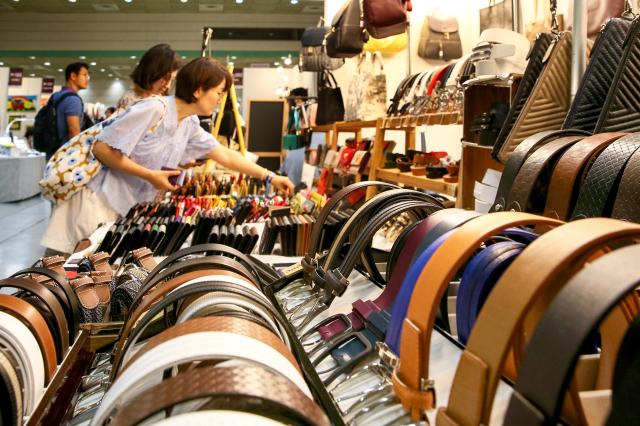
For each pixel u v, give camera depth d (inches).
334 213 47.1
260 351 15.1
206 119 178.7
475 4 143.6
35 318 24.7
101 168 83.7
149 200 89.4
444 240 18.3
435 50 143.2
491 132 63.5
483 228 16.3
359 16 122.0
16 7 537.6
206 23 562.9
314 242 33.7
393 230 60.7
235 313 18.4
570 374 11.2
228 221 67.1
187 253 29.2
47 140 200.7
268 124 244.7
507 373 19.0
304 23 571.5
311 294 31.9
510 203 27.5
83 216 82.4
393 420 17.0
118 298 36.0
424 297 16.3
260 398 12.0
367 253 35.8
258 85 295.0
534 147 28.9
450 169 85.0
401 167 107.7
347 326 24.9
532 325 17.3
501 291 13.8
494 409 17.0
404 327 16.9
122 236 61.4
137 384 14.0
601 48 38.3
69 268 46.9
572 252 13.0
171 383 12.2
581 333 11.2
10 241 207.9
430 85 104.4
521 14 110.0
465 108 73.4
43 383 24.1
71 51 563.2
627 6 49.3
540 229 24.8
